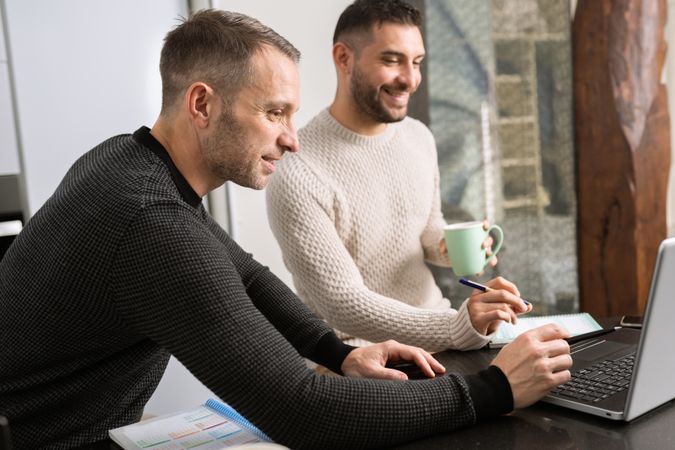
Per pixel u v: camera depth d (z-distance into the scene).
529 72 2.71
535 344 1.03
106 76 2.08
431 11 2.55
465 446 0.94
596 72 2.71
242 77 1.07
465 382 1.02
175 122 1.11
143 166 1.06
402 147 1.91
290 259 1.71
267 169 1.14
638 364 0.93
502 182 2.72
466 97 2.63
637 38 2.70
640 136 2.73
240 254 1.43
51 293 1.04
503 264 2.76
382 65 1.75
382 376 1.19
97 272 1.00
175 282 0.95
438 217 2.04
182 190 1.09
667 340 0.95
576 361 1.20
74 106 2.04
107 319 1.05
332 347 1.30
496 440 0.95
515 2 2.66
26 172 1.98
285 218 1.70
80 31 2.03
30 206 1.99
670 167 2.85
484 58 2.63
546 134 2.75
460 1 2.58
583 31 2.71
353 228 1.81
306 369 0.98
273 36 1.11
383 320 1.54
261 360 0.95
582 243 2.83
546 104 2.74
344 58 1.82
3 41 1.96
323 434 0.95
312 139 1.83
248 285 1.40
